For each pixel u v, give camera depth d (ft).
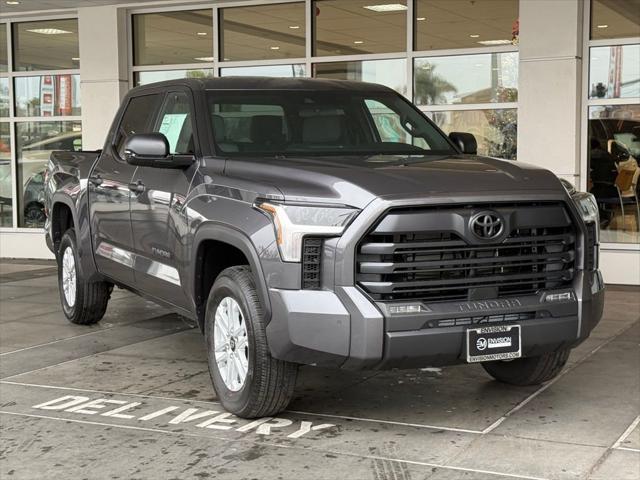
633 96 31.60
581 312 15.24
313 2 36.27
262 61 37.42
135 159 16.90
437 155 17.95
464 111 34.22
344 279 13.84
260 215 14.73
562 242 15.29
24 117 42.39
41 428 15.53
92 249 22.21
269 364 14.90
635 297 29.19
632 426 15.34
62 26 41.27
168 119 19.10
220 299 16.01
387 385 18.19
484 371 19.31
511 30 33.12
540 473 13.07
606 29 31.76
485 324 14.40
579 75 31.96
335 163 15.58
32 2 38.55
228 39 38.01
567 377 18.76
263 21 37.27
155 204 18.34
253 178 15.47
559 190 15.03
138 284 19.85
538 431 15.08
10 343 22.76
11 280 34.88
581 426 15.35
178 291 17.60
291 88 18.88
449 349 14.21
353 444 14.48
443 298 14.35
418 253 14.06
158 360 20.70
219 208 15.71
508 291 14.89
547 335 14.94
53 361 20.67
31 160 42.52
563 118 31.83
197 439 14.82
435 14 34.32
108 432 15.25
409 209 13.93
